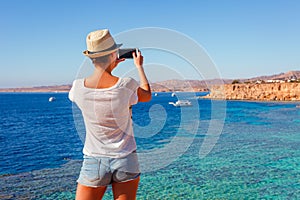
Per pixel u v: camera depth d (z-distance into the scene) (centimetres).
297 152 1576
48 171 1289
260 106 5741
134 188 231
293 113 4188
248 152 1574
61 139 2391
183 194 927
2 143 2216
